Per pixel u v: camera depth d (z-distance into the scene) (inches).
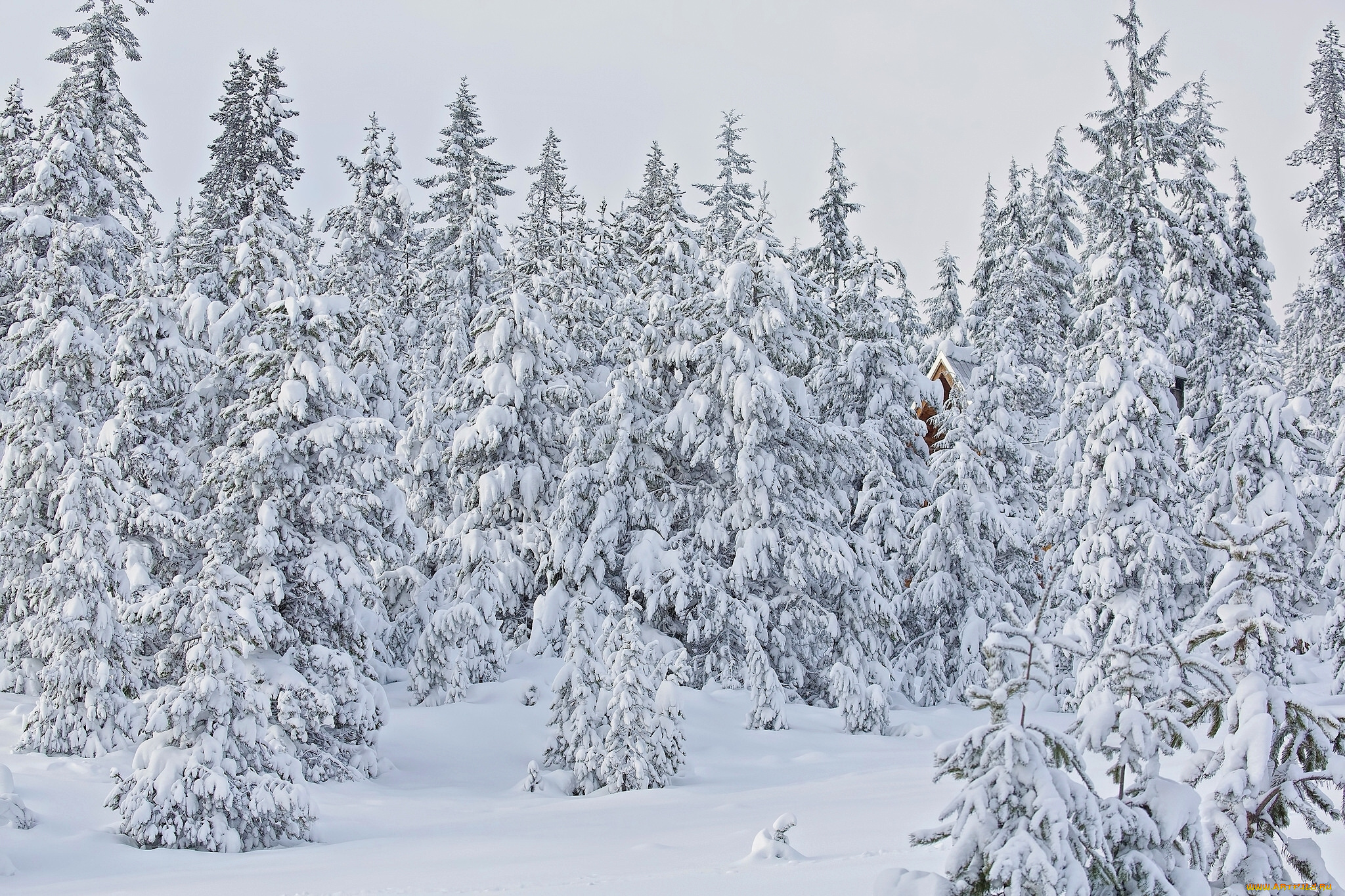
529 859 415.8
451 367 1334.9
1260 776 229.6
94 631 784.9
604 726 732.0
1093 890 200.2
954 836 201.0
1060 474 1116.5
